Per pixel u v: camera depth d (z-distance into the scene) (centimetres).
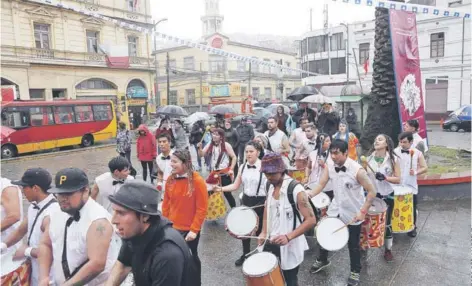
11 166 1498
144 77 3183
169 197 393
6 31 2295
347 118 1563
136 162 1446
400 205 487
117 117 2427
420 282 412
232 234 362
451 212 643
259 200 452
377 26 889
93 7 2769
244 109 3369
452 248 498
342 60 3975
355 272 403
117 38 2969
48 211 309
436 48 3083
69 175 264
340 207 404
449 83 3023
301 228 314
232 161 631
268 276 280
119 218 203
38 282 304
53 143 1933
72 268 270
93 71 2792
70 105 2041
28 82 2412
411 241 525
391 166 477
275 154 330
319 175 541
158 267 198
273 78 5094
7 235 344
